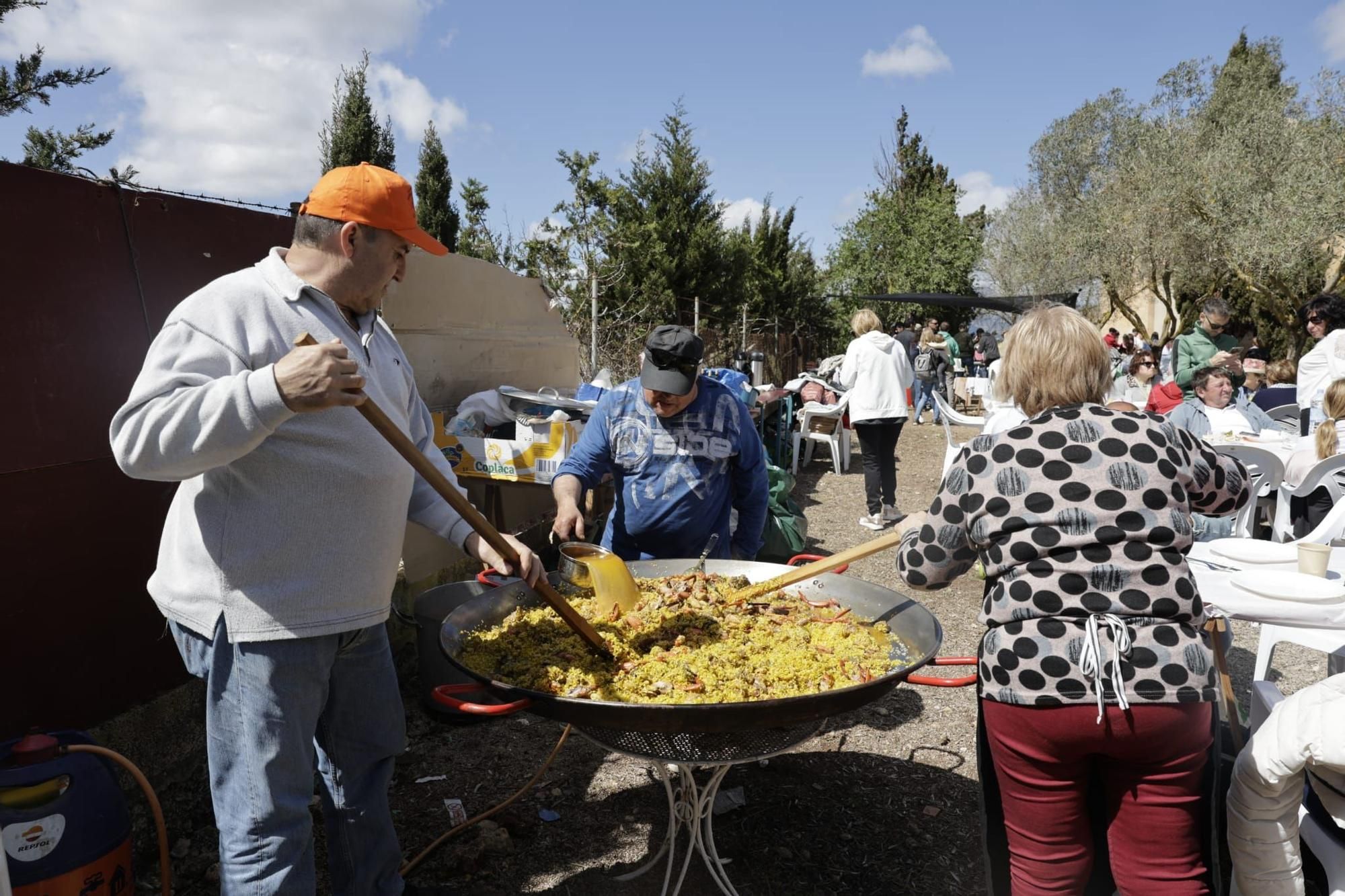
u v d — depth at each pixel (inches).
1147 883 75.5
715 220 645.9
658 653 90.7
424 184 758.5
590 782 129.4
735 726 74.0
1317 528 185.6
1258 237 700.0
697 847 106.0
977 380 733.9
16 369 100.6
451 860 107.2
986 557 78.8
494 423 190.5
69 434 107.3
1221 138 778.2
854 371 299.0
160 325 121.0
